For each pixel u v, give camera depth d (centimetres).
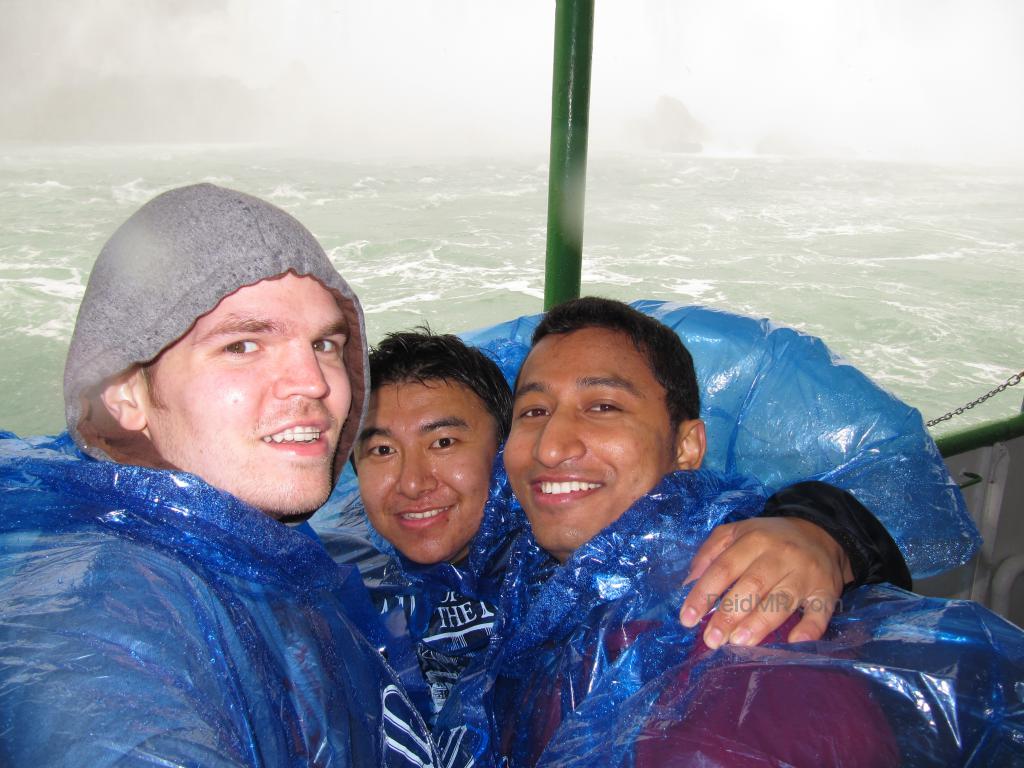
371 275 880
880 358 656
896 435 83
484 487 81
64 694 35
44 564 42
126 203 1470
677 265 993
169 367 50
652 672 58
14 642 37
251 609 48
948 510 83
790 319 764
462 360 82
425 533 80
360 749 53
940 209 1647
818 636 54
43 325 633
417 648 80
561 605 65
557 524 69
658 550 65
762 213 1513
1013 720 48
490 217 1324
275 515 53
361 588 70
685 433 73
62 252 967
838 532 62
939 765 46
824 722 46
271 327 50
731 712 48
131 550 43
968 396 571
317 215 1337
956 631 53
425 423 79
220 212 50
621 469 68
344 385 56
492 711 66
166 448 51
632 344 71
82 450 52
